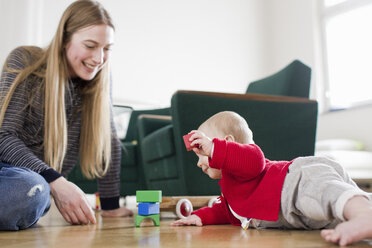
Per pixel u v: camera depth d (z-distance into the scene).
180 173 1.67
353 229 0.64
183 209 1.28
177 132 1.66
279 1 4.75
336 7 4.04
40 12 3.62
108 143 1.44
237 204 0.97
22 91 1.20
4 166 1.04
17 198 0.95
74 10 1.22
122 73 4.05
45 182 1.03
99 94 1.39
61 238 0.83
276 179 0.91
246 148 0.91
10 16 3.42
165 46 4.33
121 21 4.11
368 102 3.61
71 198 1.10
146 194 1.10
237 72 4.71
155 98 4.19
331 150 3.17
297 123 1.79
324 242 0.71
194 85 4.44
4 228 0.98
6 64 1.24
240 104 1.72
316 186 0.79
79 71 1.27
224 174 1.01
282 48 4.67
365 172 2.82
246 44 4.82
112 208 1.52
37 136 1.25
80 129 1.41
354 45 3.84
